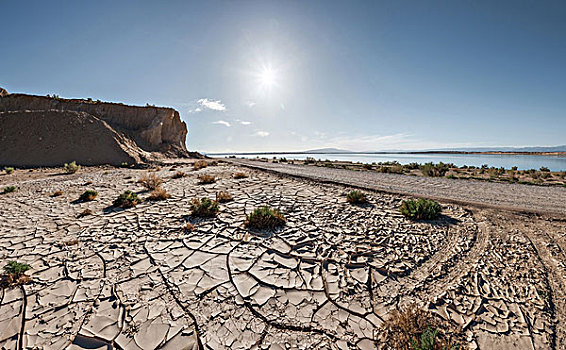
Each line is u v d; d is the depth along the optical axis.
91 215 7.00
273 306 3.14
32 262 4.29
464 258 4.36
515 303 3.14
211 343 2.58
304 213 6.99
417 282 3.68
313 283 3.65
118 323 2.85
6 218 6.73
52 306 3.16
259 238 5.27
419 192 9.48
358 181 12.56
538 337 2.60
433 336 2.43
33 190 10.84
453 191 9.78
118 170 19.95
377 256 4.45
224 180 13.44
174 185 11.93
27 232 5.70
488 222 6.08
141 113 37.91
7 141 22.39
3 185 12.20
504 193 9.38
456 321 2.83
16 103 30.48
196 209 6.85
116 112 35.84
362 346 2.53
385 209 7.34
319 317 2.96
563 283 3.53
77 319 2.92
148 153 32.78
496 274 3.81
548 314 2.93
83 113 27.81
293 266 4.14
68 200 8.88
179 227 5.98
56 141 23.78
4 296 3.37
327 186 11.20
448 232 5.51
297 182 12.45
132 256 4.50
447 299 3.23
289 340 2.62
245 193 9.85
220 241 5.15
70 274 3.90
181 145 43.12
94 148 24.77
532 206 7.35
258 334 2.70
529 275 3.75
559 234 5.26
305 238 5.24
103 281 3.70
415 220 6.33
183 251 4.70
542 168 23.06
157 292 3.42
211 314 2.99
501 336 2.61
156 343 2.58
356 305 3.17
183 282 3.66
